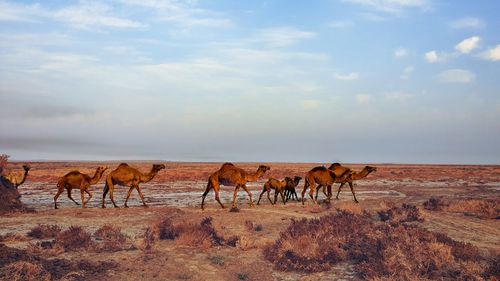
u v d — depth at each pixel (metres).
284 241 12.30
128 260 11.66
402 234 12.05
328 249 11.65
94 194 32.91
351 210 19.36
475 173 68.31
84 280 9.87
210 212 19.75
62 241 13.06
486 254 11.52
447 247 10.93
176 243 13.59
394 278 9.71
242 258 12.25
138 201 27.86
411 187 39.66
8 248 11.12
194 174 56.00
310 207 20.98
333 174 23.39
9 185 21.14
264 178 50.28
